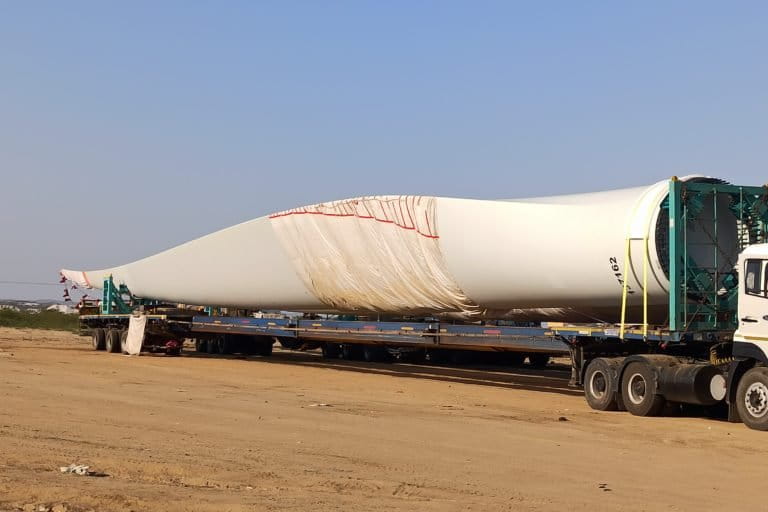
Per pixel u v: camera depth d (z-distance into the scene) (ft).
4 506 28.32
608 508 31.71
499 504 31.63
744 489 36.29
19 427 47.32
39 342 163.94
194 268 120.88
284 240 101.35
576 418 58.34
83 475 34.22
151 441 43.80
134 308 134.72
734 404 55.72
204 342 132.57
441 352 112.16
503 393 74.18
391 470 37.76
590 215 66.64
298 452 41.63
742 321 55.26
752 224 63.00
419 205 81.51
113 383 75.36
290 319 103.60
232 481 34.12
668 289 61.67
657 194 61.98
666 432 52.29
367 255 89.04
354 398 67.92
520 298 74.69
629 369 61.00
